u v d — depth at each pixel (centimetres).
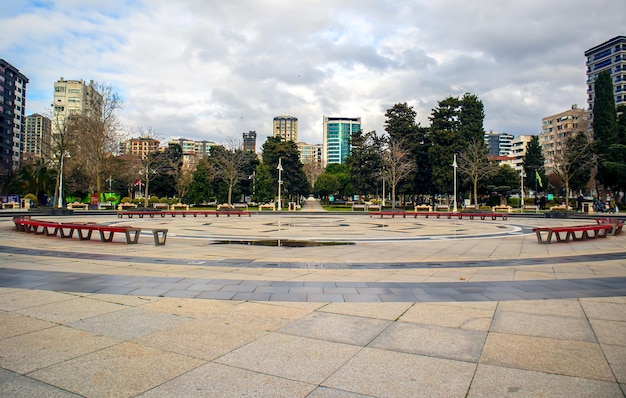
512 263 1177
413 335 532
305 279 908
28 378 397
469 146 5862
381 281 890
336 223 3100
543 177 8475
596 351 476
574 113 11625
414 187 6669
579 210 4991
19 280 864
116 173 5672
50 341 498
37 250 1384
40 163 5750
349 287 825
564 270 1048
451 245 1661
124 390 375
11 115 9312
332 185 9219
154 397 363
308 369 425
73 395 365
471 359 453
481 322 589
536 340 514
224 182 6956
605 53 11088
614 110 5975
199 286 822
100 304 673
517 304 692
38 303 675
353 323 582
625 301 714
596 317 614
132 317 601
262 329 552
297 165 7662
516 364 439
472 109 6234
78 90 10131
